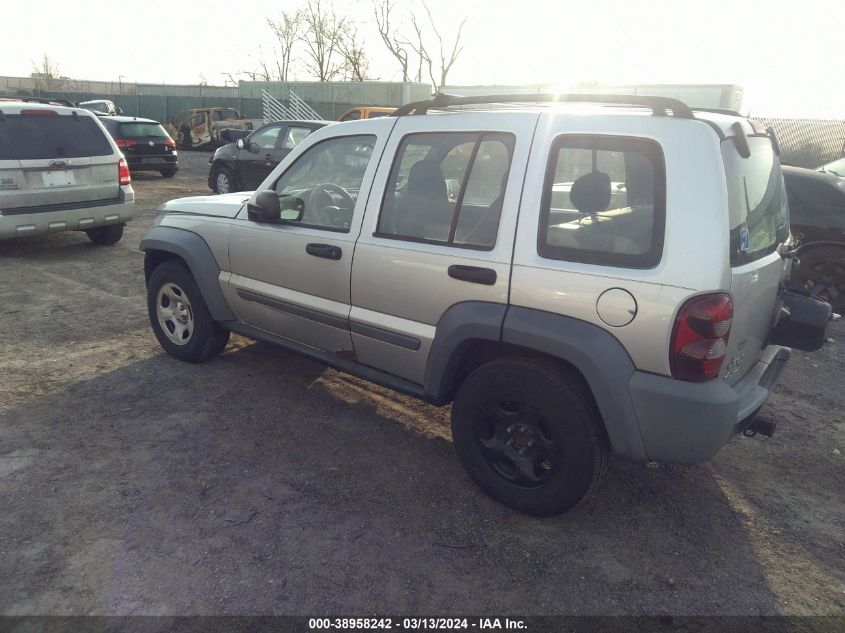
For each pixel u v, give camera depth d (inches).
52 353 184.4
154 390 162.9
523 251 109.1
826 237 251.6
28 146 279.4
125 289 254.5
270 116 1208.8
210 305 167.0
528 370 109.5
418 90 1042.7
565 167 107.3
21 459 127.7
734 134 102.8
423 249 121.8
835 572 108.0
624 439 102.7
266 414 153.1
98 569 98.6
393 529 112.3
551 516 115.2
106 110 1069.8
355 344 138.8
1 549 101.8
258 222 153.7
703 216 95.2
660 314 96.4
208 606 92.6
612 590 100.6
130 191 320.5
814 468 142.3
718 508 124.7
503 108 124.7
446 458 137.5
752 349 115.2
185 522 110.8
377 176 132.4
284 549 105.4
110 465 127.6
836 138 720.3
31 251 314.3
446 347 118.8
